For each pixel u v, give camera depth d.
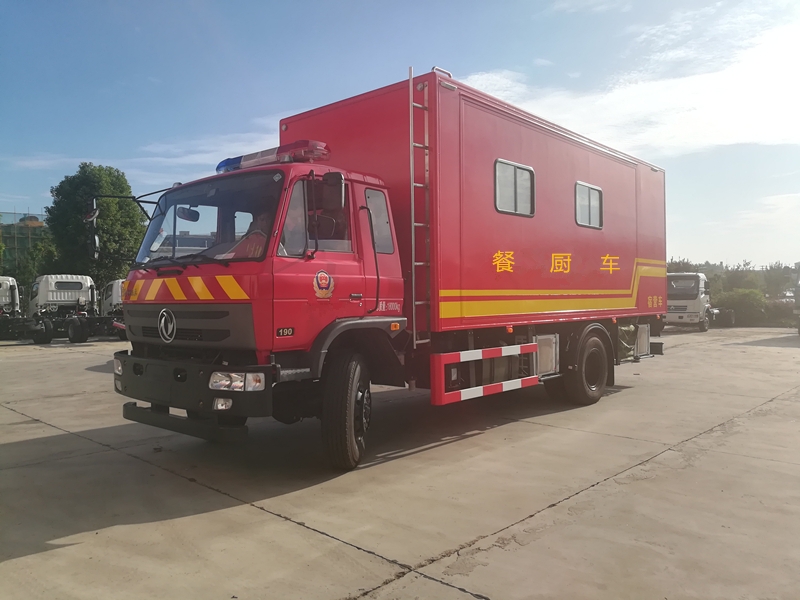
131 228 24.97
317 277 4.86
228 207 5.01
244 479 5.18
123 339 21.97
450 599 3.09
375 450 6.11
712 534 3.92
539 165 7.29
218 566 3.50
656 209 10.27
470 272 6.16
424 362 6.17
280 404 5.46
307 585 3.26
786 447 6.11
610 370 9.05
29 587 3.27
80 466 5.61
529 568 3.44
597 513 4.29
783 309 29.05
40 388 10.38
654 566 3.47
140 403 8.84
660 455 5.82
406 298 5.82
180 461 5.76
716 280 36.19
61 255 30.08
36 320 19.95
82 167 29.69
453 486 4.92
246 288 4.52
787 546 3.74
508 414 7.89
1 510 4.47
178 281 4.93
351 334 5.34
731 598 3.11
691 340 19.86
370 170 6.23
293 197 4.81
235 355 4.75
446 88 5.88
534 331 7.45
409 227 5.84
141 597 3.15
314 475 5.27
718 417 7.57
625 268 9.23
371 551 3.68
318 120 6.78
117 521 4.23
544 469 5.38
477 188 6.27
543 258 7.33
